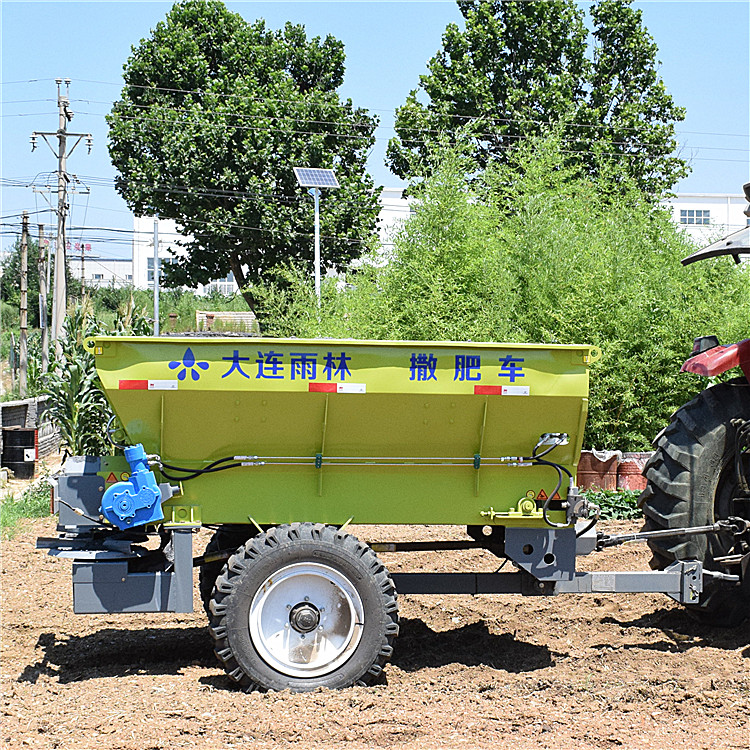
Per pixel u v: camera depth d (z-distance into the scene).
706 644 6.42
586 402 5.55
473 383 5.46
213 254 32.59
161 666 5.95
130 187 30.75
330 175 25.64
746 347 6.38
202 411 5.40
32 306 57.00
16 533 10.63
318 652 5.35
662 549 6.39
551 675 5.64
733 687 5.40
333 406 5.42
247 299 33.06
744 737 4.64
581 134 29.19
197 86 31.80
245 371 5.35
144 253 79.38
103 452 13.24
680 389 12.41
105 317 28.00
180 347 5.34
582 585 5.89
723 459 6.31
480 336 12.98
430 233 14.52
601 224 14.35
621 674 5.68
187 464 5.54
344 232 31.31
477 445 5.64
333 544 5.33
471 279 14.12
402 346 5.43
